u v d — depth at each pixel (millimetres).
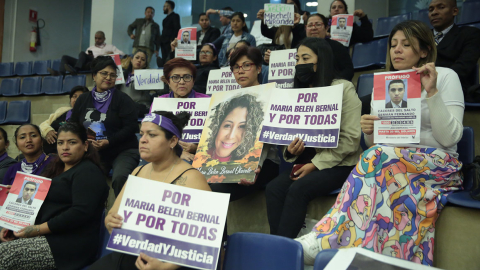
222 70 4223
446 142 2242
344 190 2229
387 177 2205
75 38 13172
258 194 3258
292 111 2846
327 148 2721
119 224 1850
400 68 2434
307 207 2812
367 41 5418
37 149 3686
